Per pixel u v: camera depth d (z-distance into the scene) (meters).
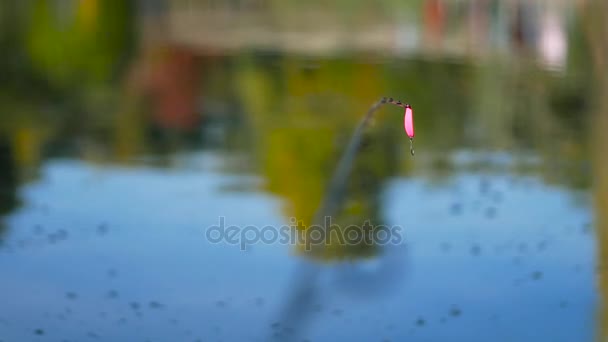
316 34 55.78
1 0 70.12
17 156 28.25
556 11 54.56
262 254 20.20
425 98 35.00
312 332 16.89
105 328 17.00
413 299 18.06
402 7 70.00
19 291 18.31
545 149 27.52
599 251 19.80
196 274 19.16
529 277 18.86
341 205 22.12
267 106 34.97
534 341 16.47
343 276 19.08
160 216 22.48
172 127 32.09
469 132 29.94
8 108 35.19
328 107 34.66
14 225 21.89
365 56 45.47
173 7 71.81
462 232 21.14
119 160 27.73
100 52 49.25
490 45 46.84
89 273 19.27
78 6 65.94
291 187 23.92
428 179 24.86
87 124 32.72
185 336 16.75
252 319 17.38
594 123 30.34
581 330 16.81
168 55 48.03
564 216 21.95
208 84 39.88
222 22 63.78
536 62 40.06
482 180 24.88
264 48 49.78
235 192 24.16
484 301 17.95
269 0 77.31
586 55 40.00
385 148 27.66
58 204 23.41
